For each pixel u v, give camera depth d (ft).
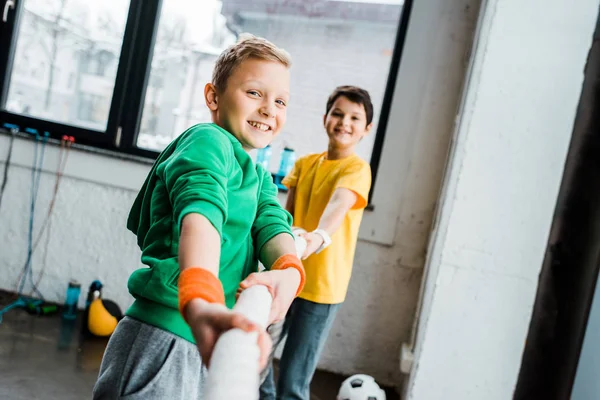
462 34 8.42
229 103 2.95
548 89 6.02
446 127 8.50
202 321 1.66
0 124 9.52
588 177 6.07
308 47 8.99
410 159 8.59
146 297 2.66
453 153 7.45
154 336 2.60
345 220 6.09
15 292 9.58
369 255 8.74
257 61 2.96
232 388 1.31
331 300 5.78
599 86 6.01
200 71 9.25
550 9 6.00
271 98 2.97
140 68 9.26
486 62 6.13
